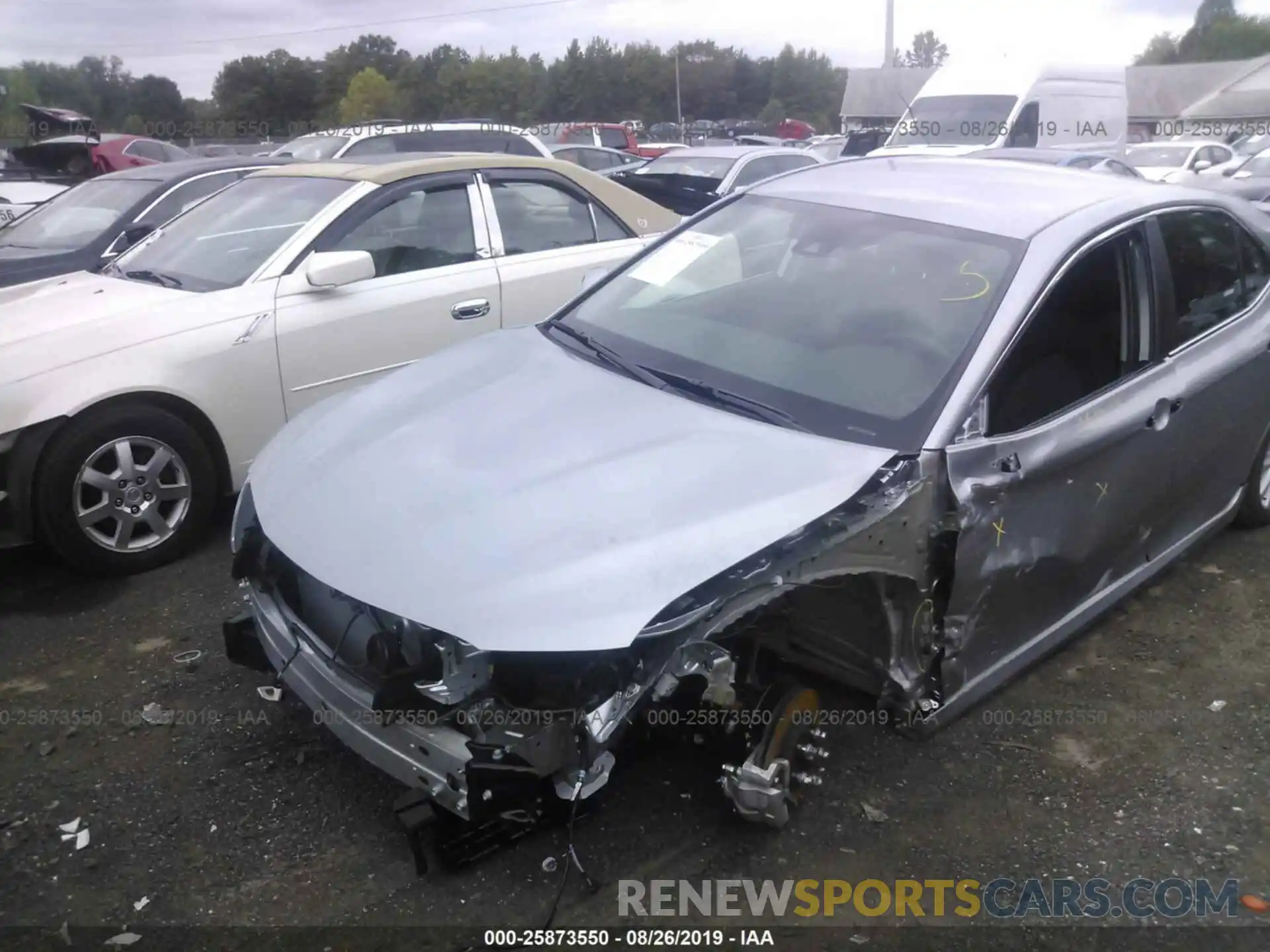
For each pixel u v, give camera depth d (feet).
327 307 15.78
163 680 11.87
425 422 10.21
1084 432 10.52
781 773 9.08
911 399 9.71
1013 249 10.80
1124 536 11.76
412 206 17.26
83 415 13.60
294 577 9.73
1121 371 11.46
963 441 9.46
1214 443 12.94
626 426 9.78
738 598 8.11
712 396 10.30
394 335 16.48
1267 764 10.89
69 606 13.53
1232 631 13.39
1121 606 13.97
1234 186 49.83
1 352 13.58
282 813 9.76
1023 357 10.19
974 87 51.16
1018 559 10.16
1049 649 11.43
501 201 18.29
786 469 8.99
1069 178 13.05
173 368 14.24
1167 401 11.60
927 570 9.37
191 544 14.87
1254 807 10.27
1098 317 11.18
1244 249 13.69
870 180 13.26
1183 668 12.57
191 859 9.20
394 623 8.34
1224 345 12.76
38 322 14.55
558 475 9.01
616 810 9.83
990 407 9.82
